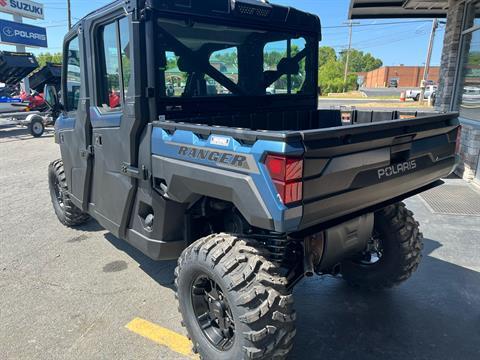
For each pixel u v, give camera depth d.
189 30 3.08
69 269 4.03
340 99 40.31
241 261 2.28
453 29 7.82
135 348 2.83
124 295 3.53
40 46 20.66
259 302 2.17
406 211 3.33
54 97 4.40
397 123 2.46
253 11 3.44
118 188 3.32
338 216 2.38
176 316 3.20
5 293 3.58
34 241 4.76
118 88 3.16
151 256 3.12
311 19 3.96
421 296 3.48
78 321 3.14
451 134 3.08
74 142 4.04
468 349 2.80
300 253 2.67
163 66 2.96
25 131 16.09
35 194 6.85
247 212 2.15
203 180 2.41
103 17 3.17
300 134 1.97
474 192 6.30
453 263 4.05
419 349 2.80
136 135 3.00
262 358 2.18
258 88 3.69
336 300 3.44
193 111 3.18
